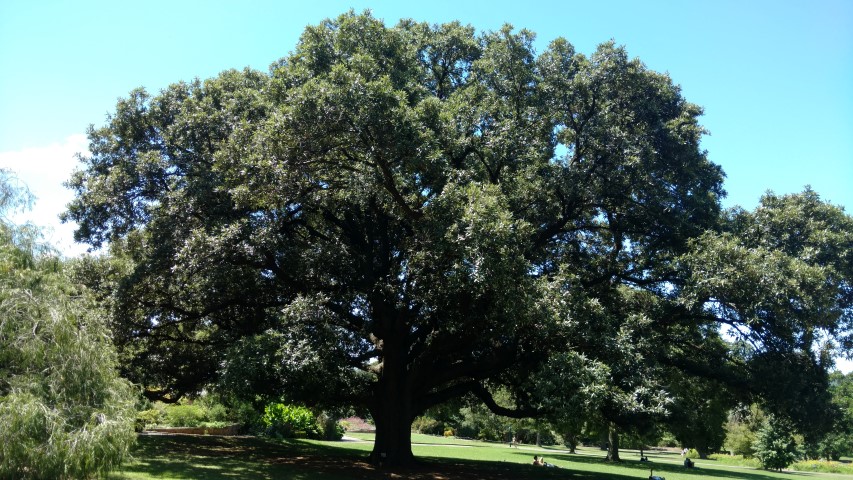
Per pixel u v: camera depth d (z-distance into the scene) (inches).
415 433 2292.1
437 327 668.1
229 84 737.0
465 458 1027.3
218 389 623.5
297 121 471.2
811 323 575.5
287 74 585.9
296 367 542.3
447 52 725.3
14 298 370.9
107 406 381.7
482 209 479.5
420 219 548.7
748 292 559.8
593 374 510.9
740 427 2023.9
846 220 660.7
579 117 667.4
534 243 689.6
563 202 673.6
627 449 2568.9
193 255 578.6
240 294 711.1
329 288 665.6
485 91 661.9
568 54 672.4
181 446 837.8
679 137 645.9
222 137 676.7
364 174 545.3
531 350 640.4
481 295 532.7
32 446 327.0
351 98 467.8
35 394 352.2
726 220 693.3
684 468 1270.9
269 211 634.2
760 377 660.7
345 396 738.8
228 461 696.4
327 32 607.5
